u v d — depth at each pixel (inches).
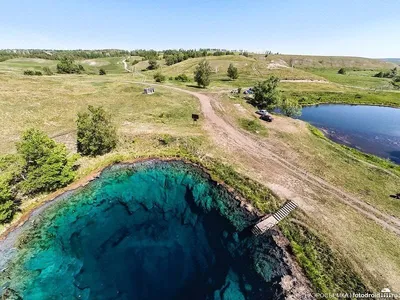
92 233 1077.1
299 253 891.4
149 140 1646.2
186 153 1523.1
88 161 1434.5
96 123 1440.7
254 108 2487.7
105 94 2655.0
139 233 1116.5
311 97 3730.3
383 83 5305.1
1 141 1576.0
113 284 906.7
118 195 1268.5
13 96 2212.1
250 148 1652.3
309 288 785.6
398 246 950.4
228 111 2303.2
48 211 1109.7
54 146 1217.4
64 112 2108.8
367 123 2728.8
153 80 3865.7
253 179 1300.4
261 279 855.7
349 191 1266.0
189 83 3759.8
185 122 1999.3
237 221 1071.6
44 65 6579.7
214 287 890.7
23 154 1100.5
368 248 927.7
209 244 1055.0
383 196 1246.9
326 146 1814.7
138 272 959.0
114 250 1029.8
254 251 945.5
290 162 1513.3
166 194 1305.4
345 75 6530.5
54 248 972.6
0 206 973.8
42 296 816.3
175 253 1038.4
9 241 956.6
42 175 1136.8
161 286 914.7
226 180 1267.2
